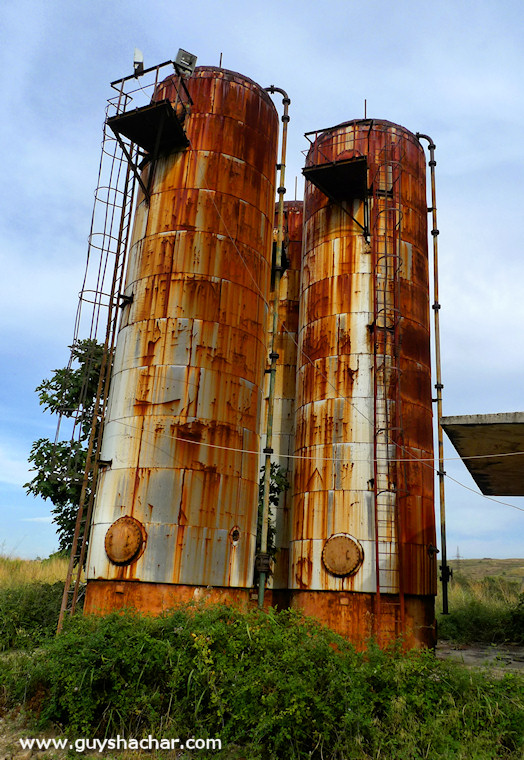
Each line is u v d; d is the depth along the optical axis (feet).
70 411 68.03
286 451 84.89
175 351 58.23
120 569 53.16
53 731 36.78
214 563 54.13
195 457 55.67
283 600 77.10
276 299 70.85
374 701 36.04
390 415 65.82
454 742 33.01
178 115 64.80
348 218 74.23
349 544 62.59
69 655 38.88
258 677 36.29
